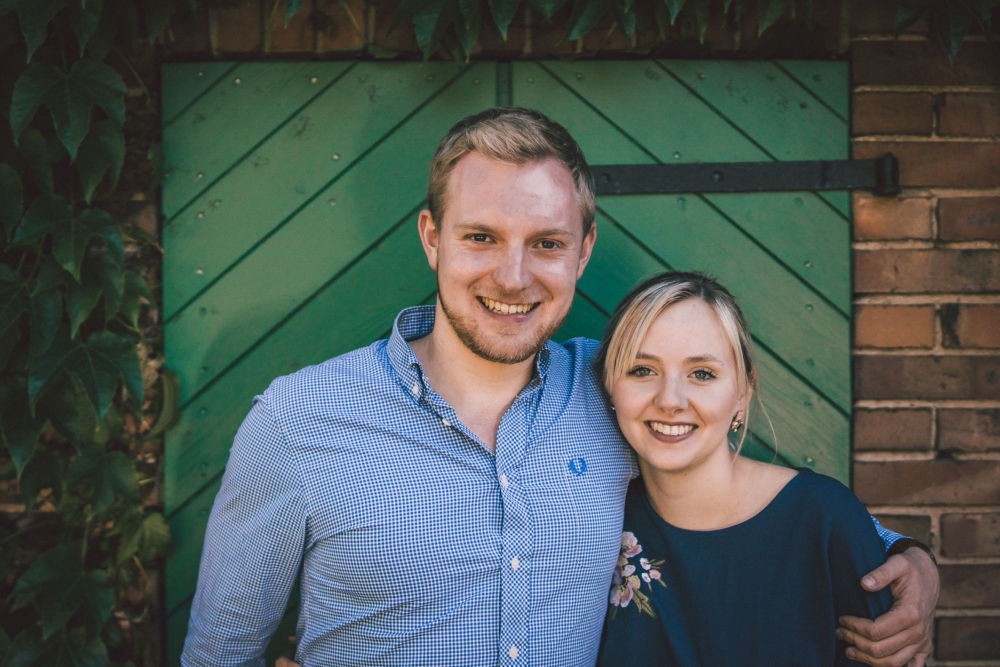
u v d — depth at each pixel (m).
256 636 1.20
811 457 1.56
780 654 1.17
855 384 1.56
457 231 1.11
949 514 1.55
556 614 1.13
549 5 1.43
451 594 1.09
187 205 1.51
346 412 1.13
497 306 1.13
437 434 1.13
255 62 1.52
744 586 1.21
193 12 1.45
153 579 1.50
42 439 1.50
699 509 1.25
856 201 1.55
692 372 1.20
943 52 1.55
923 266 1.55
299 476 1.12
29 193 1.45
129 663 1.46
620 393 1.22
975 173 1.55
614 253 1.55
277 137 1.52
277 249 1.52
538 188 1.10
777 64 1.55
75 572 1.44
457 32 1.45
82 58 1.39
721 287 1.24
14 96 1.33
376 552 1.08
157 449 1.52
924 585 1.14
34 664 1.41
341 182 1.53
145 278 1.51
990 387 1.56
